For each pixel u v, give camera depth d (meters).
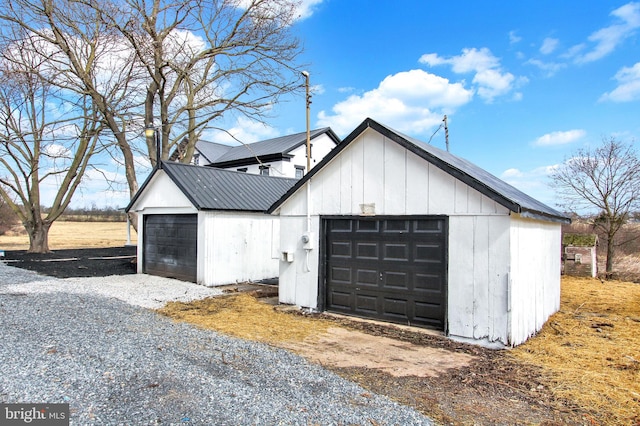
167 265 11.84
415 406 3.47
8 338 4.76
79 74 15.16
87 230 37.72
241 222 11.30
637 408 3.59
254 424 2.92
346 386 3.83
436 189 6.09
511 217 5.42
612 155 14.81
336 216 7.28
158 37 15.28
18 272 12.04
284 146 24.83
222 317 6.89
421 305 6.37
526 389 4.01
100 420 2.86
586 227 17.56
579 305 8.97
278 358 4.59
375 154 6.79
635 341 5.97
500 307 5.45
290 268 8.02
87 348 4.46
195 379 3.71
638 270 14.49
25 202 19.27
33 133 16.58
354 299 7.17
